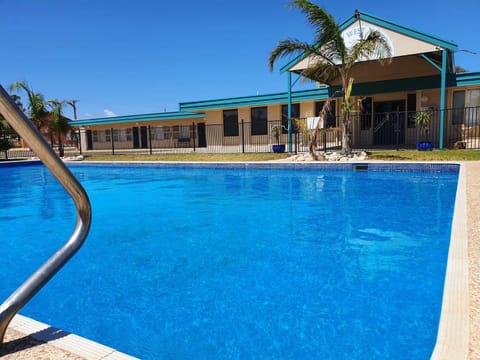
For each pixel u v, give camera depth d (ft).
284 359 6.20
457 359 4.60
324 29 34.55
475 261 7.89
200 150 60.44
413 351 6.27
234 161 39.60
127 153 64.18
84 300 8.73
